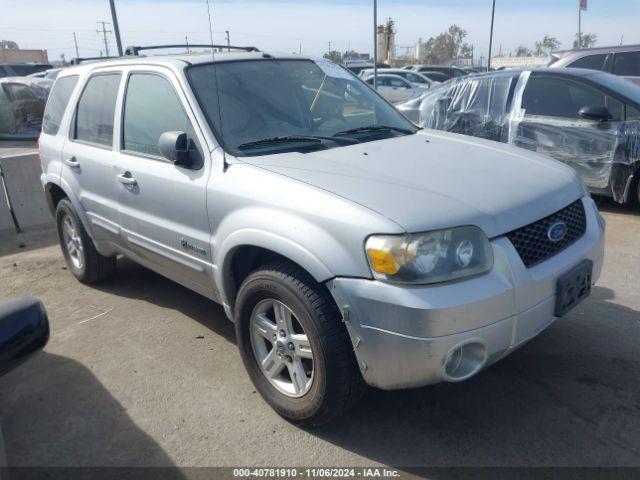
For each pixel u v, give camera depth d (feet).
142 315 14.37
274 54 13.20
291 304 8.95
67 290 16.33
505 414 9.78
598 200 22.94
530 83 22.88
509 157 10.77
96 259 15.81
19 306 7.22
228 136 10.68
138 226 12.48
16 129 54.29
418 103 27.76
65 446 9.65
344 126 12.14
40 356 12.59
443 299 7.62
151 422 10.13
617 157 20.38
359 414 9.98
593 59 31.24
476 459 8.79
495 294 7.90
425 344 7.66
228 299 10.65
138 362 12.13
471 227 8.04
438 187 8.82
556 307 8.81
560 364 11.11
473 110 24.52
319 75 13.11
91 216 14.44
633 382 10.48
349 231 8.06
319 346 8.63
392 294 7.71
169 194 11.19
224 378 11.38
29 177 22.72
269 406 10.38
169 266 12.16
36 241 21.44
